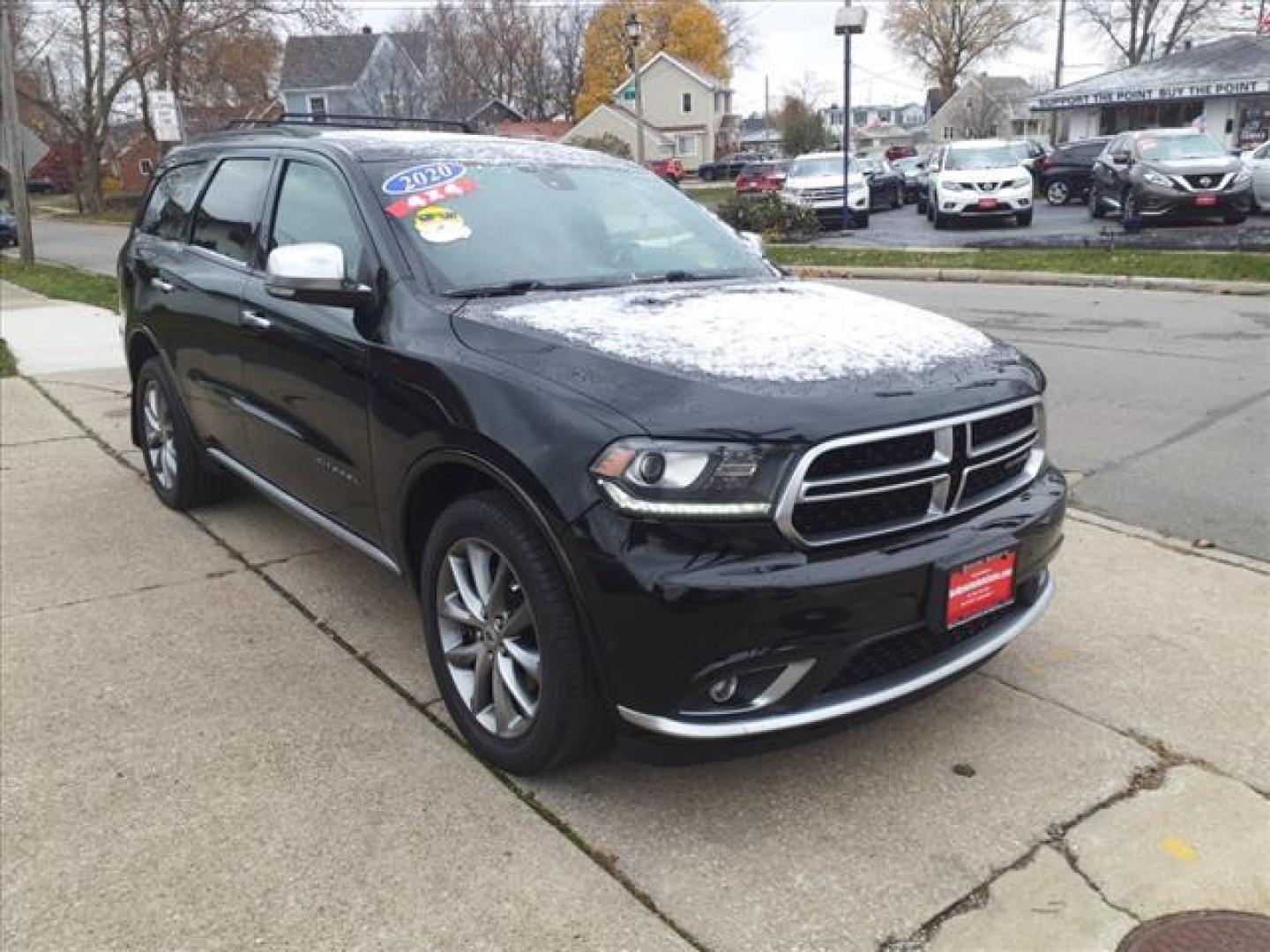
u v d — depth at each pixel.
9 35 21.25
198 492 5.41
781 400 2.68
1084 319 10.91
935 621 2.79
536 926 2.55
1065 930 2.53
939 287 14.13
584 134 66.94
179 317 4.87
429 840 2.87
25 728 3.45
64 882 2.72
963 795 3.04
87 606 4.37
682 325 3.17
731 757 2.73
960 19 74.94
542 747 2.95
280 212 4.27
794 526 2.63
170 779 3.16
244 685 3.71
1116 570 4.59
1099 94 38.19
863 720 2.83
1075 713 3.46
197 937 2.53
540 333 3.10
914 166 36.16
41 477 6.18
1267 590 4.37
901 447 2.79
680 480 2.58
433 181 3.90
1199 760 3.20
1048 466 3.42
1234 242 15.54
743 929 2.54
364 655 3.93
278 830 2.91
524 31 77.50
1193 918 2.56
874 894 2.65
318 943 2.51
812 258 17.23
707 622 2.55
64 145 54.72
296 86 62.44
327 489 3.90
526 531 2.86
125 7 41.28
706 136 71.44
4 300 15.03
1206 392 7.55
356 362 3.50
